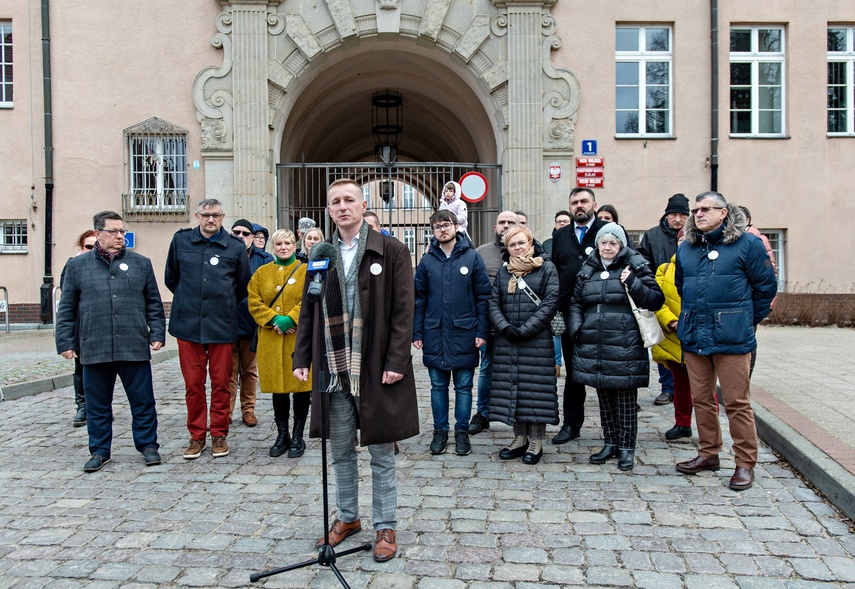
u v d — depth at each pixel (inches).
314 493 184.4
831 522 159.9
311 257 141.5
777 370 327.9
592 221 246.7
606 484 188.9
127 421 268.4
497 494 181.6
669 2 535.2
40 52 526.9
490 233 617.9
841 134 549.0
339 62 568.4
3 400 301.7
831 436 206.5
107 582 133.5
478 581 132.4
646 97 544.4
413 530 157.6
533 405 206.5
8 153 527.5
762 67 554.6
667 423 256.1
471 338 222.1
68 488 189.5
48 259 525.0
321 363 140.3
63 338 212.4
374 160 1138.0
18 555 145.7
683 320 195.5
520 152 522.9
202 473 202.7
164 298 518.9
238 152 513.0
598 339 203.8
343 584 129.1
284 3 517.0
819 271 548.7
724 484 187.9
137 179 525.0
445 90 657.6
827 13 546.6
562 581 132.1
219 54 520.1
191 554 145.9
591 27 529.0
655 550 145.7
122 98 521.3
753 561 140.0
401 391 145.3
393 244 148.9
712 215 188.1
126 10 520.4
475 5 524.1
